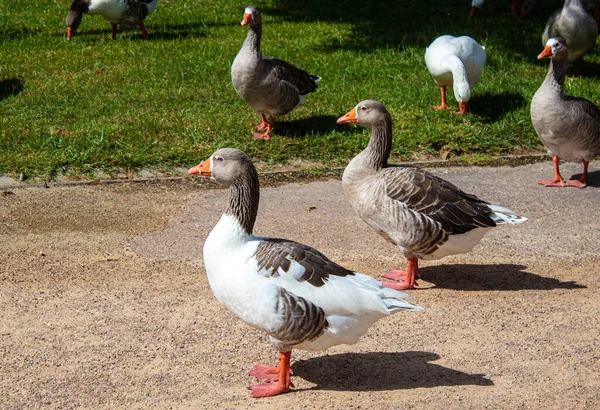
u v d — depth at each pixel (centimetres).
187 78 641
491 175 551
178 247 459
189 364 381
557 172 539
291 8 859
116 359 383
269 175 541
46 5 825
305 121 592
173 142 559
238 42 721
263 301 359
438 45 598
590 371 379
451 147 573
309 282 359
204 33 752
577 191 530
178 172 537
